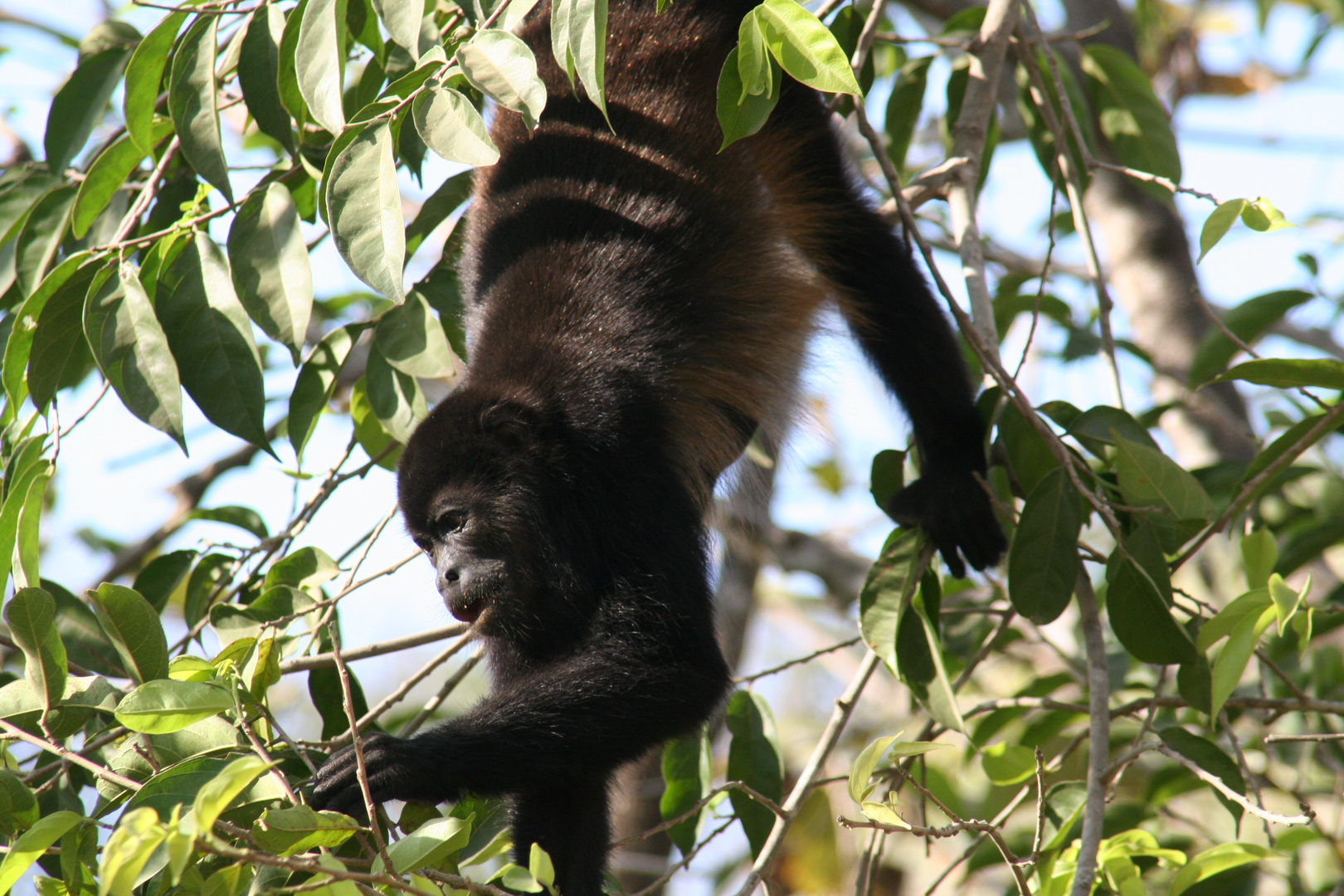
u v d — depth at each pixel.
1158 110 8.45
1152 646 5.48
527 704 5.51
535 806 6.02
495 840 4.17
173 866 3.20
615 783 6.45
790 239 7.60
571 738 5.49
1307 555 7.20
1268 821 4.80
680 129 7.08
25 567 5.38
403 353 6.05
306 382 6.30
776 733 6.68
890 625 5.70
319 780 4.94
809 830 11.23
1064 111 6.65
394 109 4.45
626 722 5.64
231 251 5.27
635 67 7.24
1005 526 6.98
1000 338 9.03
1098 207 11.13
